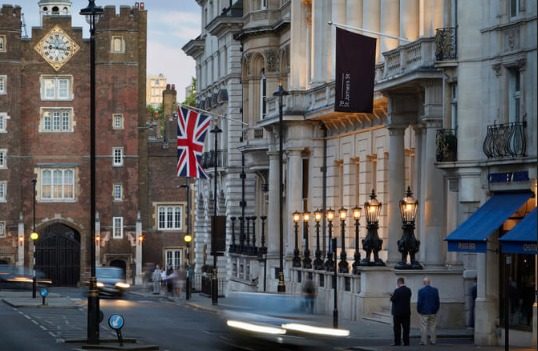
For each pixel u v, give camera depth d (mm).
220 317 54031
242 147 116438
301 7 98750
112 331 65188
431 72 65812
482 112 56562
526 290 53531
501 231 54812
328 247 86938
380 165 82938
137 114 169125
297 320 47719
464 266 64625
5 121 166125
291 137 96562
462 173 57031
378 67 76438
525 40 53375
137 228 168250
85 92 168750
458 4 57906
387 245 80875
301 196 97375
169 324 73000
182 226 172000
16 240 165750
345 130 91312
